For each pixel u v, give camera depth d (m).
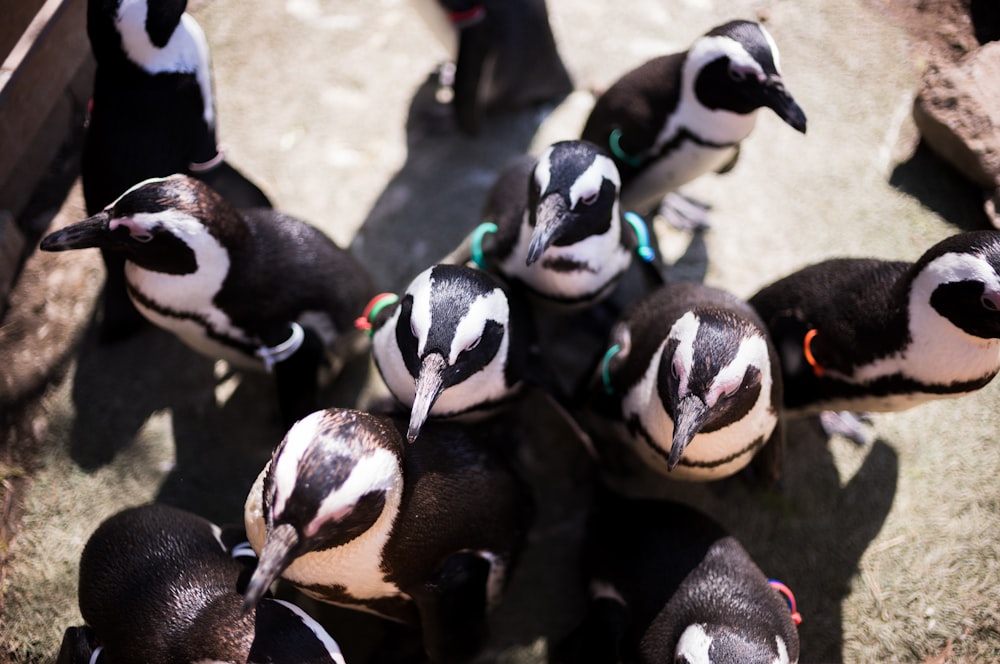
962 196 1.49
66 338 1.39
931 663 1.22
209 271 1.20
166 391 1.37
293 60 1.60
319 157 1.53
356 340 1.33
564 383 1.38
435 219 1.49
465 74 1.47
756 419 1.14
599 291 1.29
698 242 1.47
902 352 1.17
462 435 1.17
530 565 1.29
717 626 1.09
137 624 1.09
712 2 1.66
